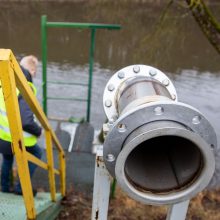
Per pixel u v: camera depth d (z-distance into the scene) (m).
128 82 1.66
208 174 1.20
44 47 5.32
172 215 1.64
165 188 1.26
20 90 1.69
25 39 12.70
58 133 5.66
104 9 13.48
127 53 11.31
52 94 8.05
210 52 11.48
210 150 1.14
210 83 9.38
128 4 13.63
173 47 11.40
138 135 1.08
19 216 2.29
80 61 10.63
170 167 1.36
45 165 2.66
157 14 13.48
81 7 16.30
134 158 1.38
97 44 12.13
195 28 11.45
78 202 4.00
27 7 16.80
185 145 1.37
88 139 5.52
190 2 3.50
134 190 1.21
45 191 4.17
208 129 1.19
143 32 12.48
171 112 1.16
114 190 4.03
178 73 9.98
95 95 8.07
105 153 1.21
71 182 4.38
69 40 12.58
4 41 12.47
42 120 2.29
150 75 1.82
